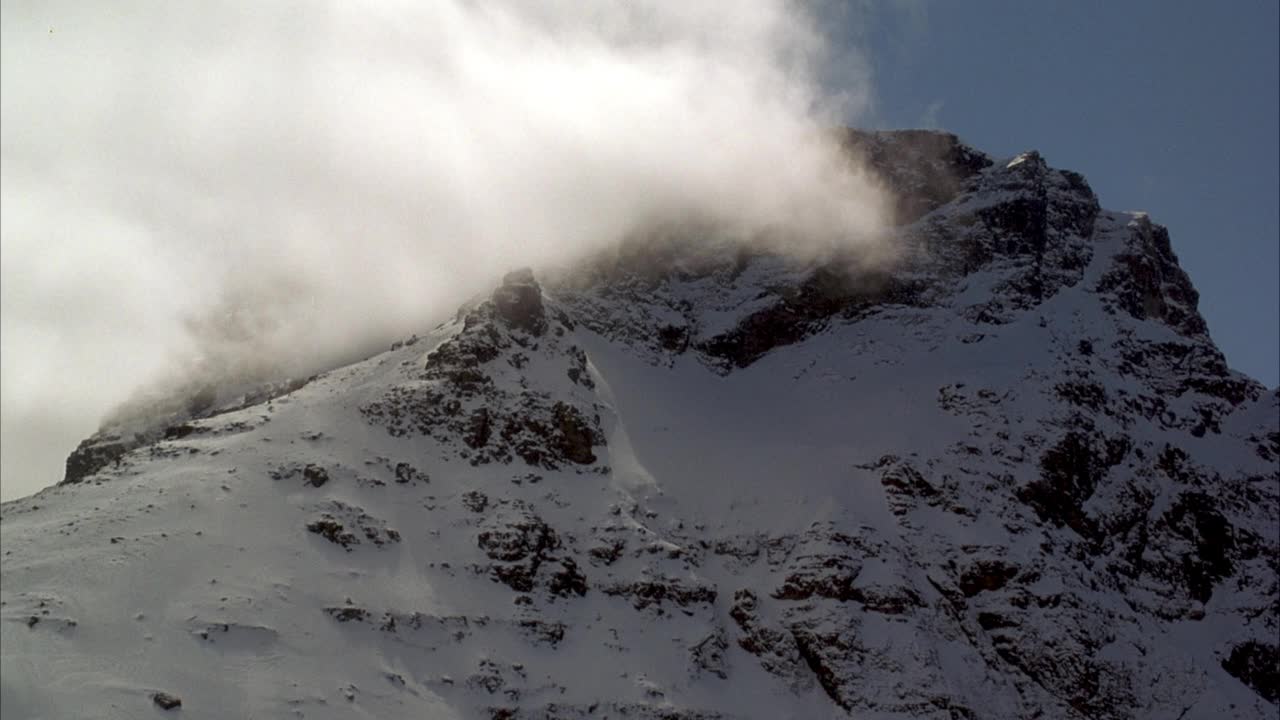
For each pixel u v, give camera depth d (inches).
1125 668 5275.6
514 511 5078.7
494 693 4478.3
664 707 4613.7
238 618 4355.3
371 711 4242.1
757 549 5364.2
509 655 4621.1
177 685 4084.6
